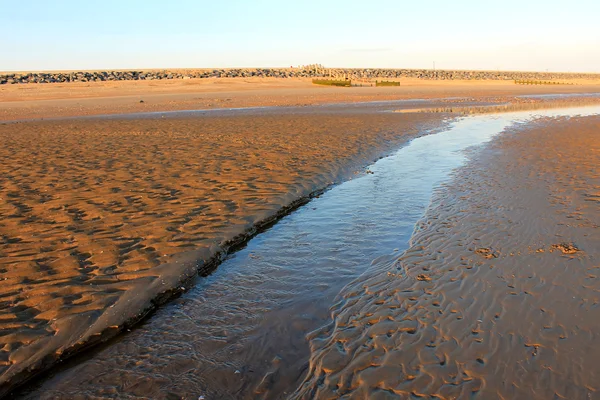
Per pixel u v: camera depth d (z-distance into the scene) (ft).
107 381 13.88
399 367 13.50
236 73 263.08
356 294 18.21
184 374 14.06
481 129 64.13
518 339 14.33
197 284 19.90
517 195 29.04
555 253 20.16
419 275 19.21
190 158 42.55
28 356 14.39
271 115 84.38
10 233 23.53
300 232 25.76
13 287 18.08
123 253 21.33
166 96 140.46
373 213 28.48
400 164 42.60
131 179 34.53
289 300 18.26
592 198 27.22
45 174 36.37
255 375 13.89
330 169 38.86
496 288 17.51
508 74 367.25
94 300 17.38
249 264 21.80
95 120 81.25
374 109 97.66
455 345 14.25
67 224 24.85
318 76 271.08
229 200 29.50
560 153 41.06
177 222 25.38
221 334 16.12
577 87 214.90
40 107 109.60
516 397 11.98
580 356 13.38
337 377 13.41
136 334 16.31
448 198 30.14
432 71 343.05
